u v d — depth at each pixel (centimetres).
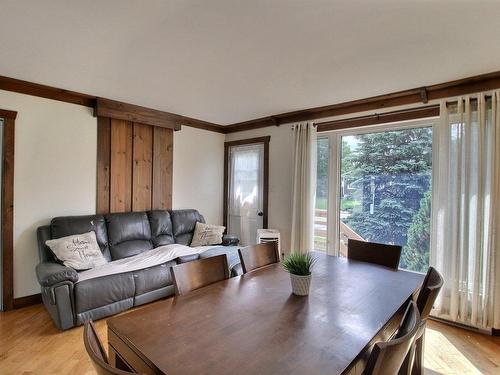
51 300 238
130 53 227
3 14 175
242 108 385
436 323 278
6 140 288
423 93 292
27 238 303
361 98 331
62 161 329
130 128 389
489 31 188
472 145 265
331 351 99
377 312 131
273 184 438
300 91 312
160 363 90
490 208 251
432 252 291
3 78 279
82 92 325
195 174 473
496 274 249
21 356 213
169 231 403
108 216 350
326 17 174
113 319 120
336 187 371
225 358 94
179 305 135
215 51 222
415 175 312
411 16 172
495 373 205
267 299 144
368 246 233
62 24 186
